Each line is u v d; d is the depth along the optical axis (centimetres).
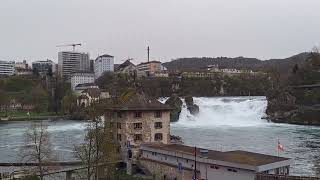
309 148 16462
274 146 17112
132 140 11481
